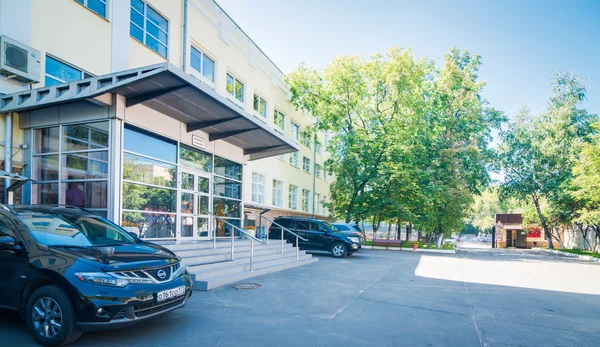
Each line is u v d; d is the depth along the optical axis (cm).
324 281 1005
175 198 1111
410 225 3659
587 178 2411
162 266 526
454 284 1073
